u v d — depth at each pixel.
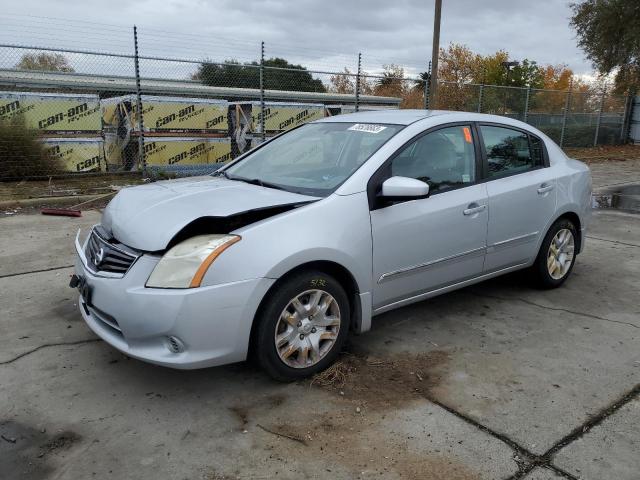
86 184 11.01
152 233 3.03
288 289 3.13
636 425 2.94
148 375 3.40
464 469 2.58
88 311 3.38
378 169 3.60
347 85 20.09
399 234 3.62
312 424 2.92
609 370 3.55
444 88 19.39
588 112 23.78
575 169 5.09
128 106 12.64
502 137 4.51
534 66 42.12
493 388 3.31
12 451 2.66
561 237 5.00
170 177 12.10
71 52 10.19
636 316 4.47
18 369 3.43
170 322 2.85
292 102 15.76
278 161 4.20
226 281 2.91
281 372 3.22
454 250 4.00
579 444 2.77
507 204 4.33
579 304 4.72
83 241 3.81
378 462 2.62
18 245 6.27
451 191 3.98
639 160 19.66
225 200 3.33
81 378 3.35
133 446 2.72
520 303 4.73
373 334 4.06
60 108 12.03
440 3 13.70
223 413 3.01
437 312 4.50
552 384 3.36
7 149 11.02
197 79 13.55
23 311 4.34
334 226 3.30
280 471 2.55
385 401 3.15
